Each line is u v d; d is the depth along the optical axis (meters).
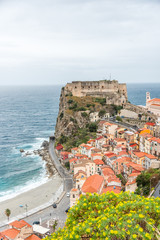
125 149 128.50
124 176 110.62
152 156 105.06
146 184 88.56
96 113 186.88
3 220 94.94
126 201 34.56
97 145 143.75
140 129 135.25
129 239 25.34
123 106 189.75
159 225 26.98
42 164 159.62
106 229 27.23
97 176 98.75
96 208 34.25
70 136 181.50
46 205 104.88
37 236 78.69
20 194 118.56
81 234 28.52
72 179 129.75
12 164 161.38
